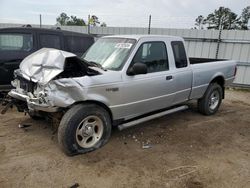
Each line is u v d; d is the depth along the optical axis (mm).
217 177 3404
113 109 4027
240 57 10188
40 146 4051
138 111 4469
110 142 4336
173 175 3412
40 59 3949
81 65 3855
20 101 4324
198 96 5730
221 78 6250
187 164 3717
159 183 3221
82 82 3582
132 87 4148
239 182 3312
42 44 6543
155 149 4176
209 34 10555
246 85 10219
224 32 10273
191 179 3330
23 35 6320
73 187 3064
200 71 5531
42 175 3270
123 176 3344
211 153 4113
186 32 10906
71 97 3549
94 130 3965
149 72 4484
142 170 3506
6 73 5992
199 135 4867
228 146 4430
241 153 4168
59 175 3291
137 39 4395
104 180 3240
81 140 3832
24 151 3871
